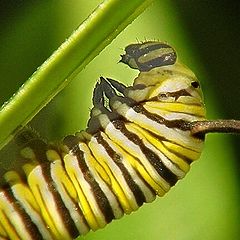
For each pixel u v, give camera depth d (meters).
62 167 0.06
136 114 0.06
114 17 0.05
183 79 0.06
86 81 0.07
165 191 0.06
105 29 0.05
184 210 0.07
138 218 0.07
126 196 0.06
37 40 0.07
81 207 0.06
